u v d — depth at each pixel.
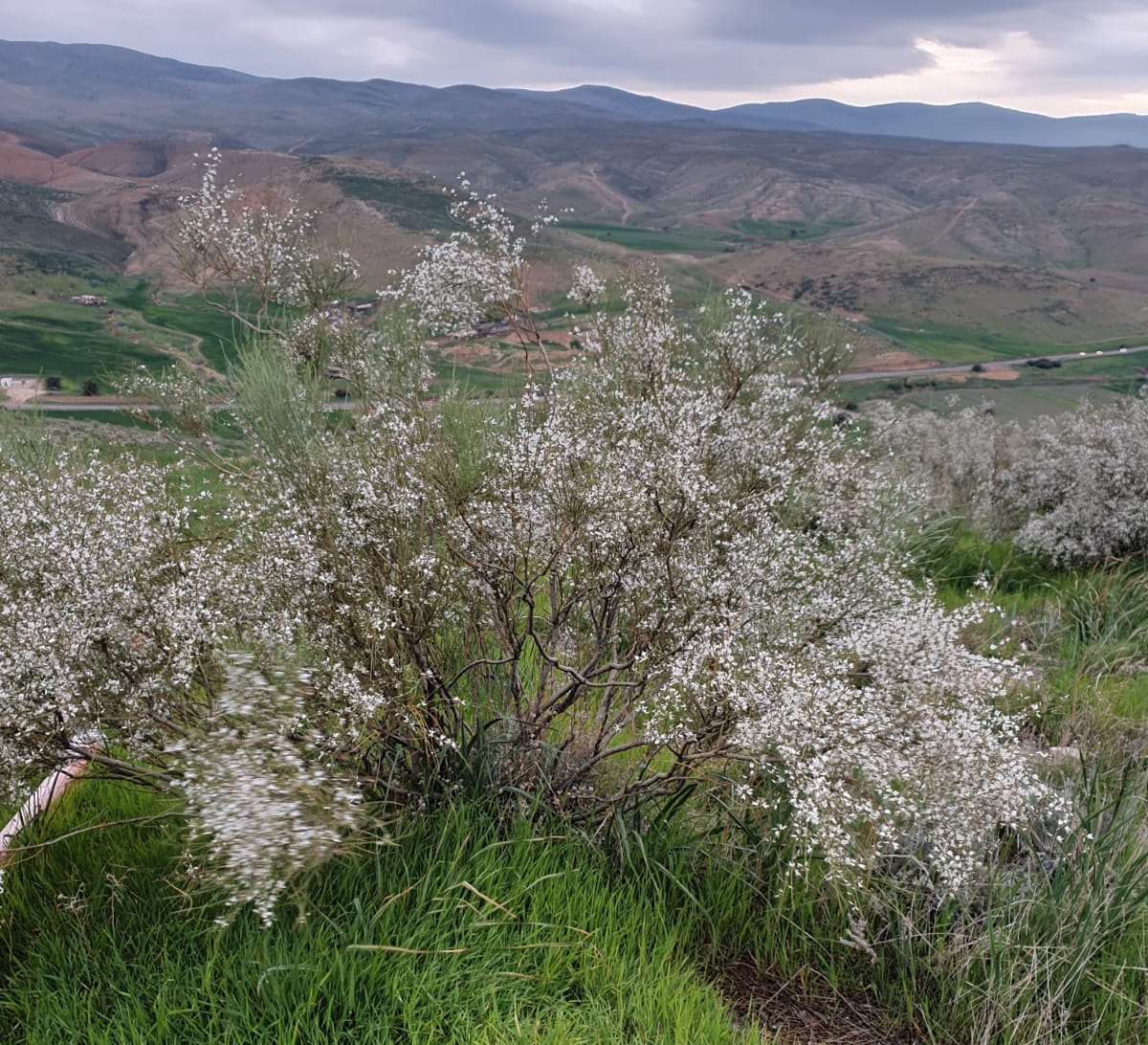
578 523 3.63
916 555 8.48
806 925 3.70
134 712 3.29
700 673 3.56
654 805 4.01
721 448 4.79
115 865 3.45
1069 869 3.74
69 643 3.17
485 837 3.57
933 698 3.76
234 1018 2.78
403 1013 2.85
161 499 4.32
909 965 3.47
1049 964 3.32
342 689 3.32
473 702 4.25
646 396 5.80
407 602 3.68
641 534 3.79
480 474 4.00
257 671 3.08
